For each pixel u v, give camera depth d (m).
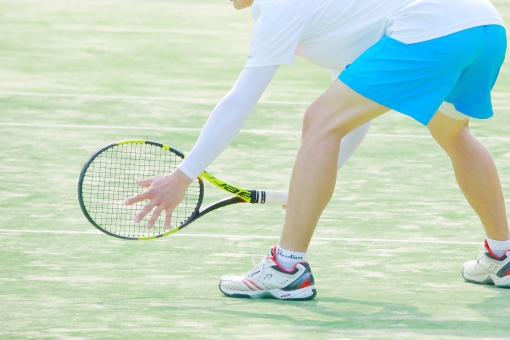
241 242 14.71
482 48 10.72
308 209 10.88
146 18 47.84
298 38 10.61
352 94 10.53
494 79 11.38
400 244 14.68
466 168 11.84
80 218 15.97
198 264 13.28
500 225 11.89
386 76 10.41
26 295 11.25
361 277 12.57
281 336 9.32
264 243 14.68
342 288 11.89
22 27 43.12
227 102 10.66
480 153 11.85
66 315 10.20
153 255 13.74
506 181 19.52
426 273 12.85
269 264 11.13
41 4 51.69
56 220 15.80
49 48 37.91
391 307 10.73
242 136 23.88
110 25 44.84
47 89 29.66
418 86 10.45
